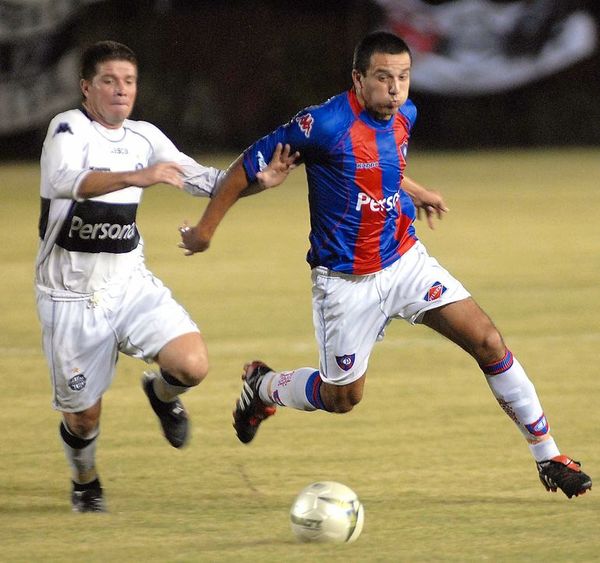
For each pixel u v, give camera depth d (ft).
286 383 69.15
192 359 60.70
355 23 343.05
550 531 55.11
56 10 301.02
